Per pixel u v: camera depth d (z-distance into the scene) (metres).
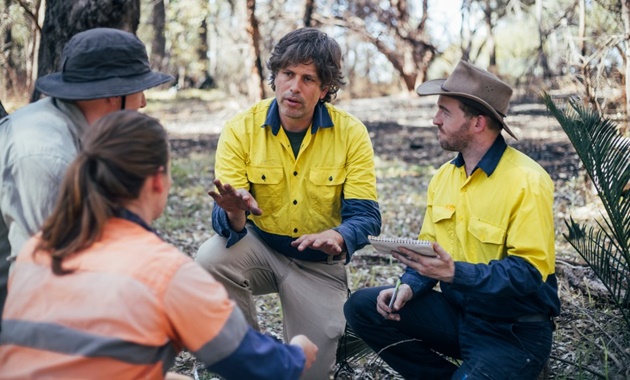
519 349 3.29
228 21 26.55
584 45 9.50
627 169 3.78
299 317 3.91
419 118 18.69
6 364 2.17
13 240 2.75
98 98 2.85
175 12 23.53
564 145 12.58
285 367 2.35
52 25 5.89
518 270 3.16
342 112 3.95
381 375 4.05
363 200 3.86
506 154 3.38
